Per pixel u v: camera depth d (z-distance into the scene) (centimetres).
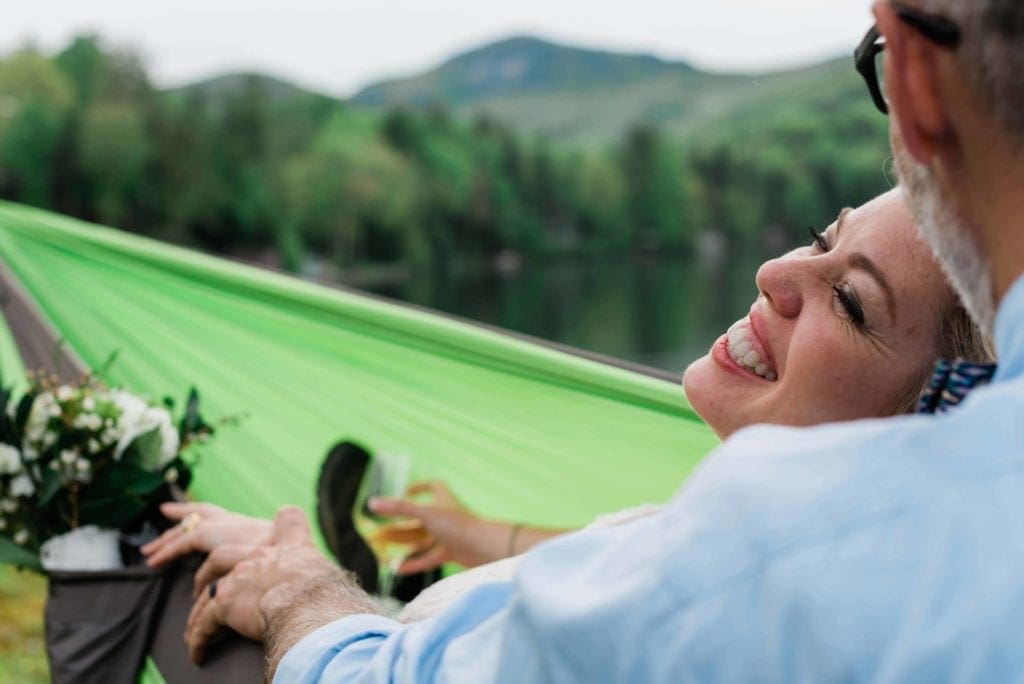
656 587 64
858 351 114
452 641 83
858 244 114
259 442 238
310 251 4234
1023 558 57
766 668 60
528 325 3011
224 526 147
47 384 166
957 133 65
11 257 271
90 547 159
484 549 211
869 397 114
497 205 4294
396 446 225
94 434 160
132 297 262
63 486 159
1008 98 62
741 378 123
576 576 69
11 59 4122
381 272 4216
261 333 242
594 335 2800
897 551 59
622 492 207
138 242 262
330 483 222
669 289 3359
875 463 62
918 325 112
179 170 4138
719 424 124
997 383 65
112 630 152
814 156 3962
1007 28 61
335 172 4228
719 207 4156
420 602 142
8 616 412
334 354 230
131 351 263
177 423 190
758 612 61
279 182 4216
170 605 152
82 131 4006
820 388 116
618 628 64
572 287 3581
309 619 119
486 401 216
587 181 4291
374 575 216
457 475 219
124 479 161
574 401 207
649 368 202
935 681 57
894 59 66
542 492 214
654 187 4250
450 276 4147
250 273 242
